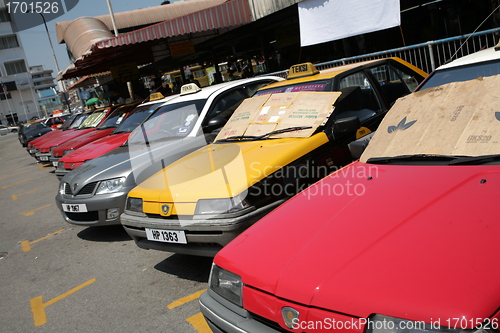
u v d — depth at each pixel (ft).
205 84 72.28
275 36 45.42
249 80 20.42
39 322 11.77
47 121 89.45
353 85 14.16
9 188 39.58
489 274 4.53
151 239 12.09
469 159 6.96
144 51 49.49
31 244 19.95
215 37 48.16
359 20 26.89
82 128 40.04
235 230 10.22
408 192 6.63
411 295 4.70
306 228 6.78
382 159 8.38
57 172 24.26
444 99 8.34
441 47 21.99
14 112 223.92
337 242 6.05
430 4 30.78
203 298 7.42
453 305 4.39
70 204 17.04
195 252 11.18
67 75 53.57
